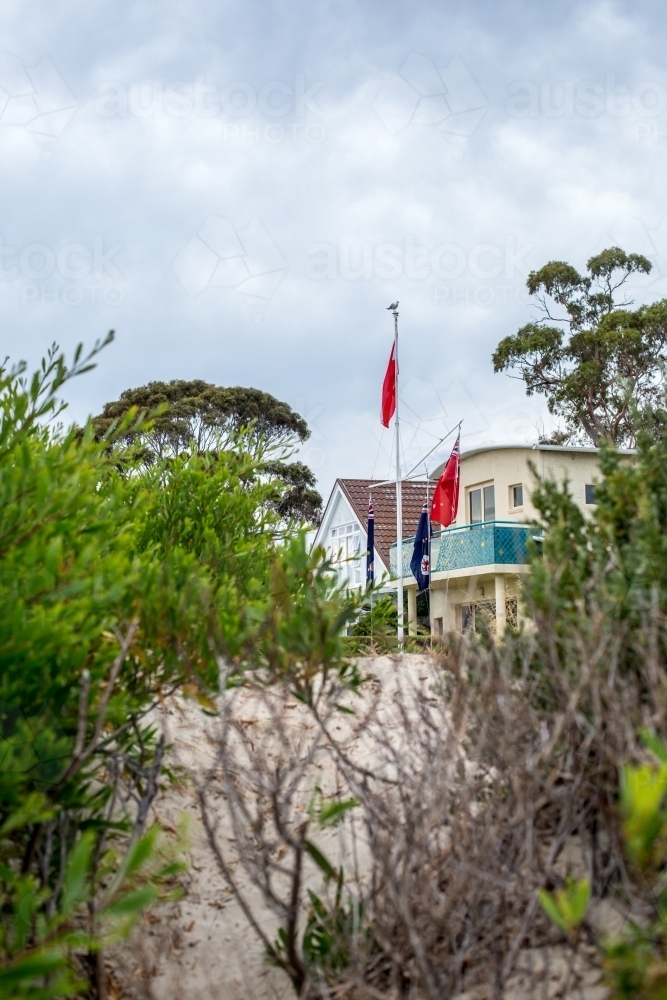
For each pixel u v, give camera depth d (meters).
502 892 2.73
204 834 4.21
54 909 2.86
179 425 32.56
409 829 2.80
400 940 2.76
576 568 3.54
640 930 2.38
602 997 2.65
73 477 3.30
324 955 3.22
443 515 20.72
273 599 3.61
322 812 3.44
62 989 2.41
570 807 2.86
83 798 3.33
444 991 2.60
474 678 3.22
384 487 30.33
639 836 2.10
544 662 3.16
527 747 2.94
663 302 30.91
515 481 20.78
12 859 3.35
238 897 3.05
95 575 3.18
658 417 4.48
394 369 24.20
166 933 3.74
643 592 3.17
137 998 3.40
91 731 3.30
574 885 2.76
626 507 3.62
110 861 3.58
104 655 3.20
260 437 6.91
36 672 2.93
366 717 3.60
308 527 6.07
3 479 3.14
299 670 3.27
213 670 3.42
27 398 3.47
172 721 4.76
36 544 3.13
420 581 19.92
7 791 2.69
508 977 2.66
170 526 6.03
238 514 6.30
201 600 3.49
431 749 3.23
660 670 2.81
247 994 3.49
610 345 30.16
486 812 2.99
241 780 4.36
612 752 2.70
